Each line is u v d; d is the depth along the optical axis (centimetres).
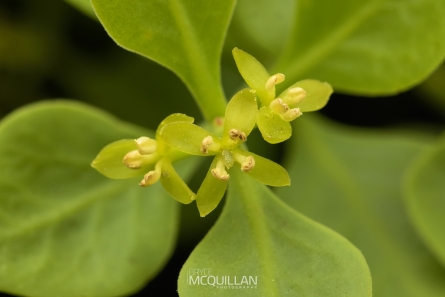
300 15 15
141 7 13
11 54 17
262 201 13
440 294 15
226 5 13
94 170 15
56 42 17
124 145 13
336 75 15
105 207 15
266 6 16
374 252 15
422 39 14
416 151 16
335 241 13
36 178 14
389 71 14
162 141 13
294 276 13
